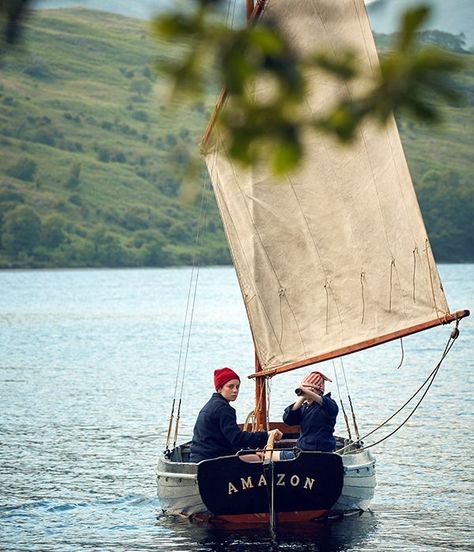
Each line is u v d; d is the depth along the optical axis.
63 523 29.55
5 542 27.36
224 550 25.67
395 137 29.05
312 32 7.85
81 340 114.44
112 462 40.19
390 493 33.25
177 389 68.31
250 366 84.88
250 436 27.45
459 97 3.32
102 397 63.88
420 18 3.26
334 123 3.41
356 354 94.88
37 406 59.34
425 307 29.28
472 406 55.94
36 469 38.56
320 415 27.89
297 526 27.72
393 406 57.66
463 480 35.41
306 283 31.41
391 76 3.34
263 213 31.50
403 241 29.55
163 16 3.29
